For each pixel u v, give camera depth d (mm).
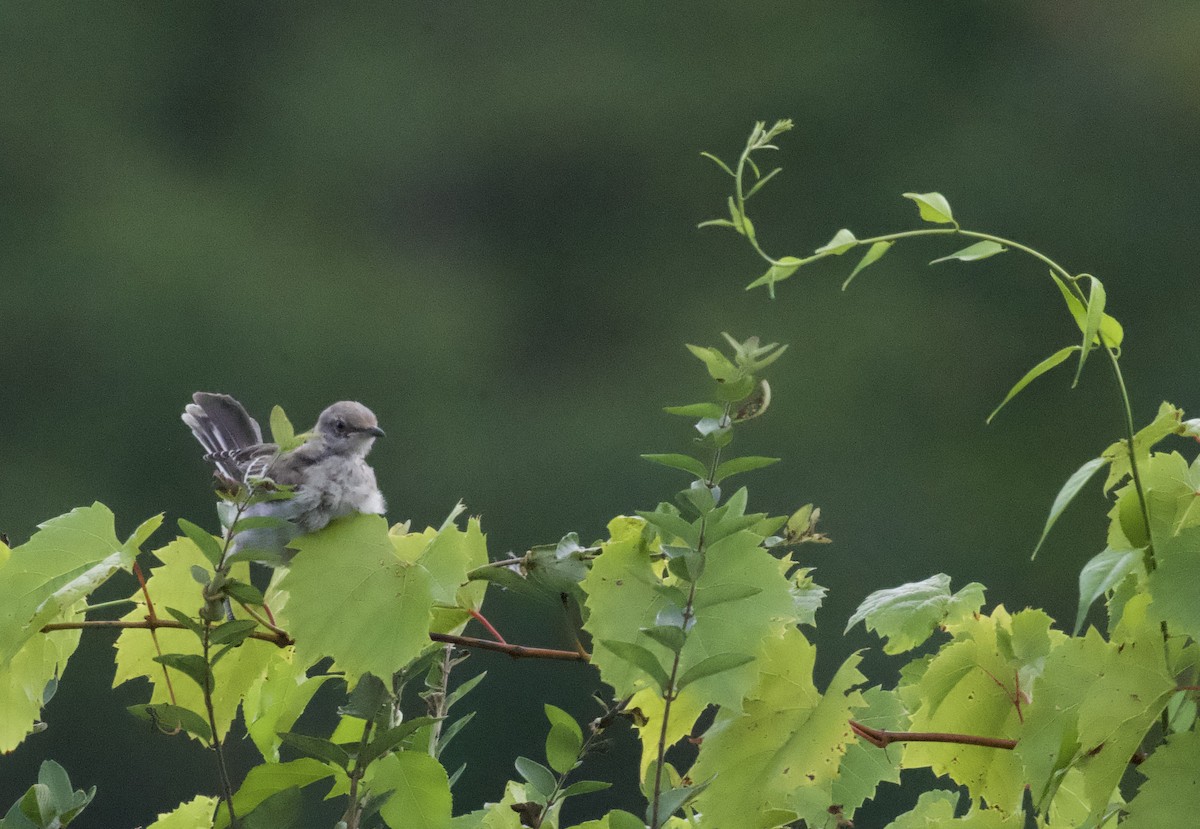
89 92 21234
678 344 20000
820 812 3002
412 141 21078
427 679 3443
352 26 21953
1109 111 20641
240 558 3002
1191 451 7203
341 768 3137
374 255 20562
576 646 3240
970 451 18391
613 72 20891
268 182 20844
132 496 18453
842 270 20078
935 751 3303
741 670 2861
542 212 21062
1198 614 2715
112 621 3277
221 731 3500
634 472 18672
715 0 21703
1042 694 2889
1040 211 20094
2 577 3217
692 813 3225
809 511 3375
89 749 14023
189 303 19297
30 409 18594
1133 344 19328
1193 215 20078
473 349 20016
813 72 21078
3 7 21078
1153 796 2777
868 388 18625
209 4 21766
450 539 3176
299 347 19297
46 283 19406
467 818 3354
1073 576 17328
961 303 19703
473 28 21578
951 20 21094
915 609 3350
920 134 20891
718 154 21172
